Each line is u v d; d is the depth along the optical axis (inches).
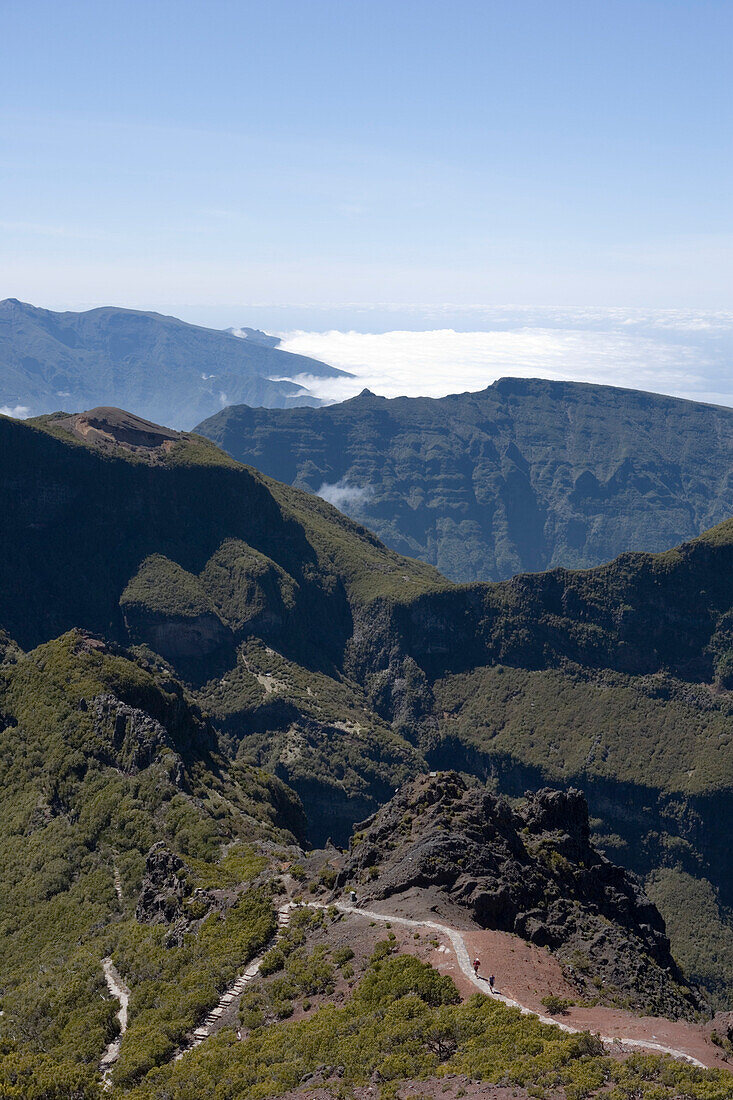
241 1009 3634.4
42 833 6589.6
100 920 5388.8
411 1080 2795.3
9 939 5620.1
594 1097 2464.3
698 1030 2947.8
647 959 4079.7
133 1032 3705.7
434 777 4960.6
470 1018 3019.2
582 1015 3068.4
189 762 7790.4
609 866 4923.7
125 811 6481.3
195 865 5196.9
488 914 3941.9
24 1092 3462.1
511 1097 2549.2
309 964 3710.6
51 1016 4212.6
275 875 4827.8
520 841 4677.7
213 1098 3075.8
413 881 4114.2
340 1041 3105.3
